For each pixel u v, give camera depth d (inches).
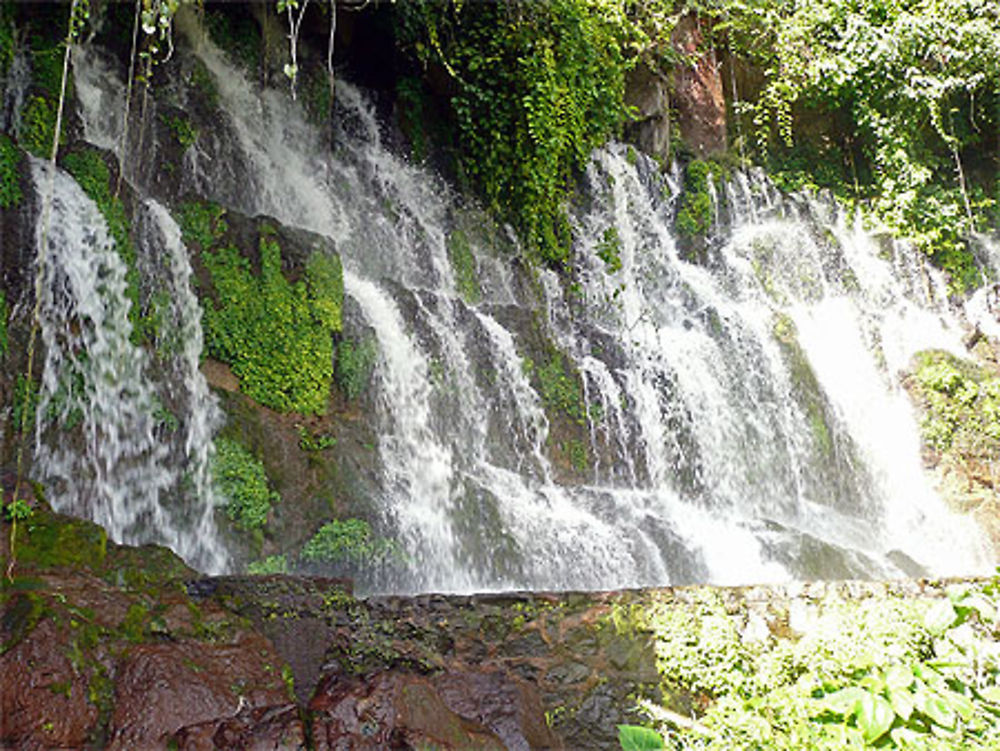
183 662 143.9
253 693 145.9
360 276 370.0
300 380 284.8
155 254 269.6
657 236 478.3
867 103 575.2
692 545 326.0
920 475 450.3
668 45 509.4
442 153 412.8
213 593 169.2
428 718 150.9
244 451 261.0
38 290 201.2
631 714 178.2
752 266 506.0
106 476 232.8
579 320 406.3
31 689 128.6
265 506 257.8
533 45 391.9
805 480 419.2
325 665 166.9
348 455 283.0
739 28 559.5
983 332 522.0
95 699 134.3
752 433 414.0
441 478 300.8
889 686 163.2
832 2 562.3
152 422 247.3
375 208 392.5
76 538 164.1
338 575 261.4
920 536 433.7
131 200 271.7
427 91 414.3
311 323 294.0
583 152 426.9
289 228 306.3
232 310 280.4
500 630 183.0
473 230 399.9
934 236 559.2
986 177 602.5
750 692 180.7
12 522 161.2
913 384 473.1
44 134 277.7
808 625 190.5
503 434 333.4
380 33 407.2
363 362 301.0
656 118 500.1
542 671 180.4
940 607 187.6
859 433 449.4
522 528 304.2
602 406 370.3
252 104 369.1
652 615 189.5
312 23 397.1
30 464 218.1
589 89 418.3
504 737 161.0
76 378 234.2
